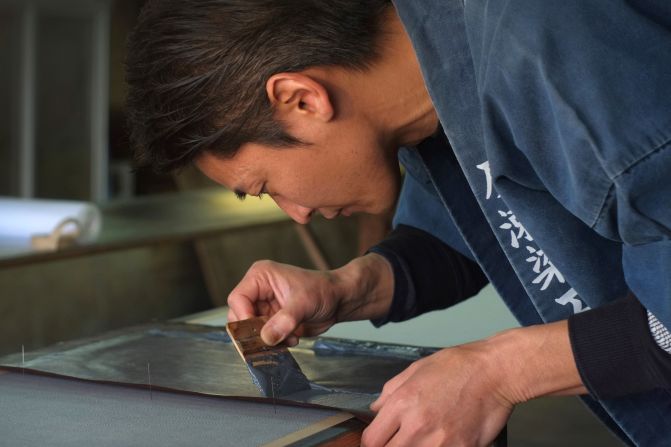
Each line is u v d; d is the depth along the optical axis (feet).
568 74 3.10
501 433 3.68
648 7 3.14
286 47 3.64
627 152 3.02
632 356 3.43
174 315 11.46
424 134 4.11
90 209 9.98
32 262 8.91
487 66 3.32
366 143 3.88
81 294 10.19
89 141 18.57
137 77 3.81
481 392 3.54
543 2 3.17
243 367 4.19
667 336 3.38
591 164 3.11
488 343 3.63
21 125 17.52
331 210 4.10
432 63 3.76
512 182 3.66
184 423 3.49
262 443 3.26
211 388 3.87
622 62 3.04
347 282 4.72
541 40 3.13
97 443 3.29
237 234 11.85
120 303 10.68
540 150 3.30
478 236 4.62
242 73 3.64
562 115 3.11
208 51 3.65
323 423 3.47
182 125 3.77
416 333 5.62
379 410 3.59
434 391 3.50
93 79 18.40
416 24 3.74
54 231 9.39
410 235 5.21
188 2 3.69
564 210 3.78
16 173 17.66
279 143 3.76
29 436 3.37
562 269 3.92
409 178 5.38
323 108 3.69
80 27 18.15
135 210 12.15
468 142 3.92
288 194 3.96
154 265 11.09
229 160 3.88
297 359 4.34
